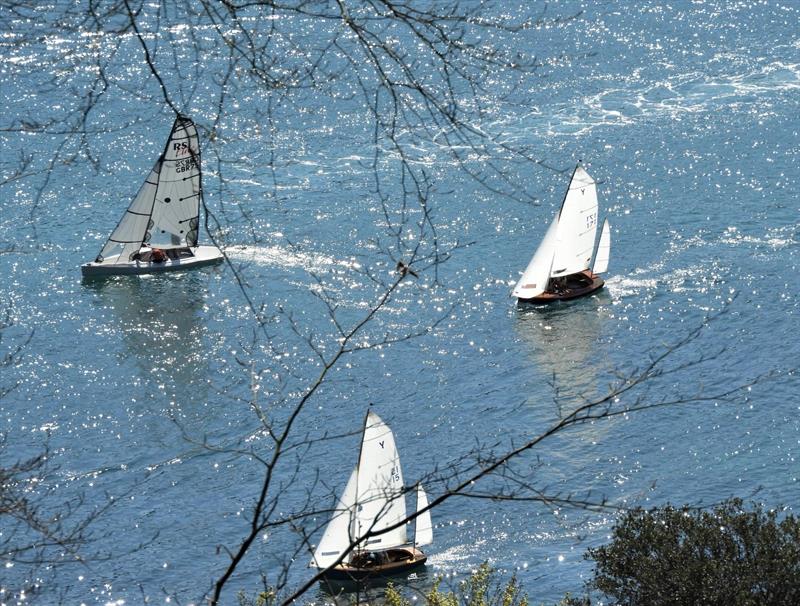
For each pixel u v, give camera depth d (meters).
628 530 116.69
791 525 112.06
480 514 197.75
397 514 186.50
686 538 114.44
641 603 113.44
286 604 46.66
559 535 190.12
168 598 175.12
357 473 181.88
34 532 187.88
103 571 180.25
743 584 108.31
